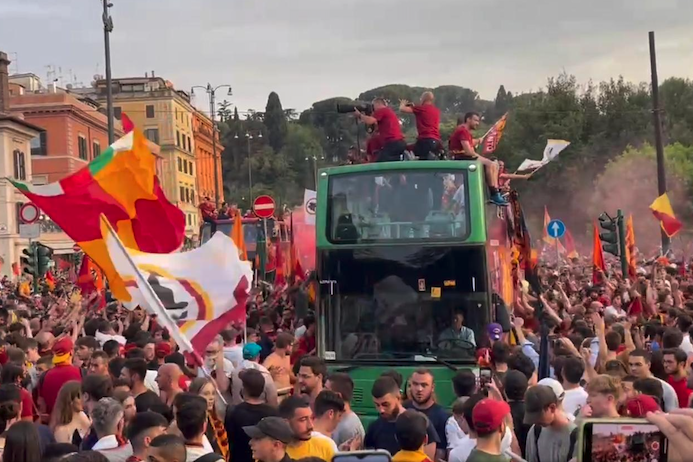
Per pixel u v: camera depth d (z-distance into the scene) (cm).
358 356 1240
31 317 1748
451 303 1229
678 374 924
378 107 1421
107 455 654
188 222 9962
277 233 3030
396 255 1248
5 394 710
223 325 895
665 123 6147
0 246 5169
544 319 1321
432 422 806
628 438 418
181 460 570
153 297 830
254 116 13650
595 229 2295
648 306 1673
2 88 5366
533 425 694
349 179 1282
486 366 1154
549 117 6216
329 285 1262
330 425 728
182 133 9919
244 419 757
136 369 856
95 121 7200
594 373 972
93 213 982
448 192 1253
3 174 5203
